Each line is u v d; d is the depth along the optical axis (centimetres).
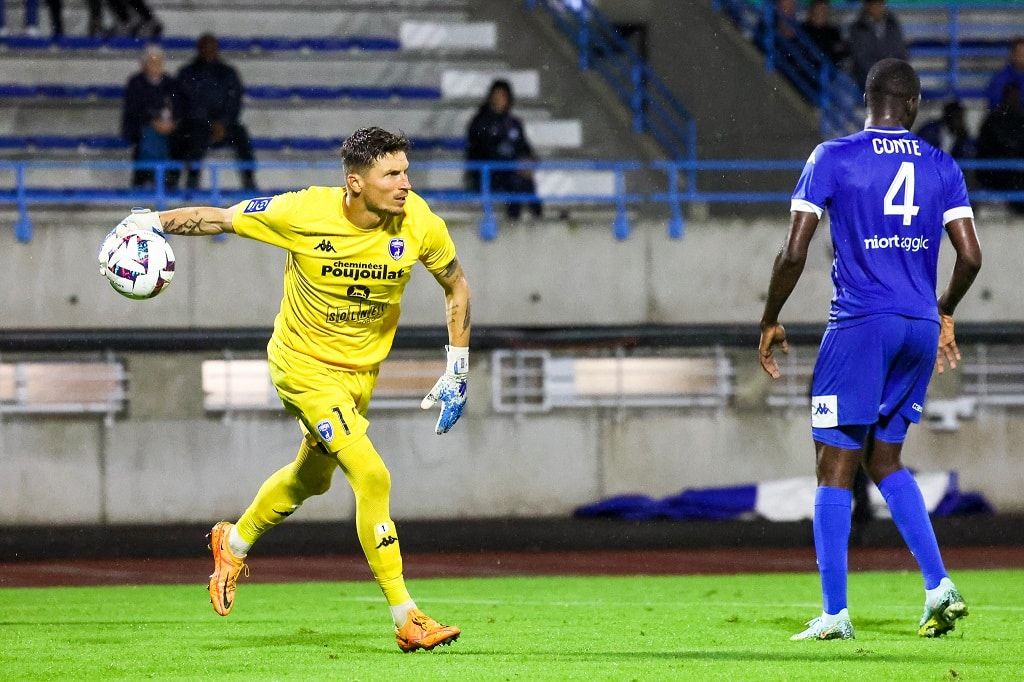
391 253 1842
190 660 1850
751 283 4953
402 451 4881
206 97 5166
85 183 5666
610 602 2794
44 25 6319
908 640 2000
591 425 4994
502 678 1623
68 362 4716
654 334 4891
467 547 4594
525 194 5166
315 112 6047
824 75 5834
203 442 4794
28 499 4697
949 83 6494
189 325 4681
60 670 1762
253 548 4494
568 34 6444
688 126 5966
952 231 2030
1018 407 5116
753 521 4791
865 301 1969
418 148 5912
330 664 1783
